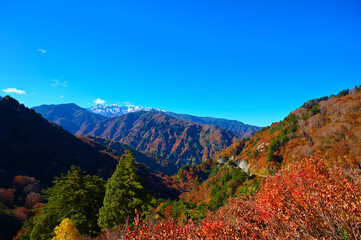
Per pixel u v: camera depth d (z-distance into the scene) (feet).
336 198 9.07
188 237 11.98
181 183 526.57
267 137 402.93
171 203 146.30
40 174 318.04
